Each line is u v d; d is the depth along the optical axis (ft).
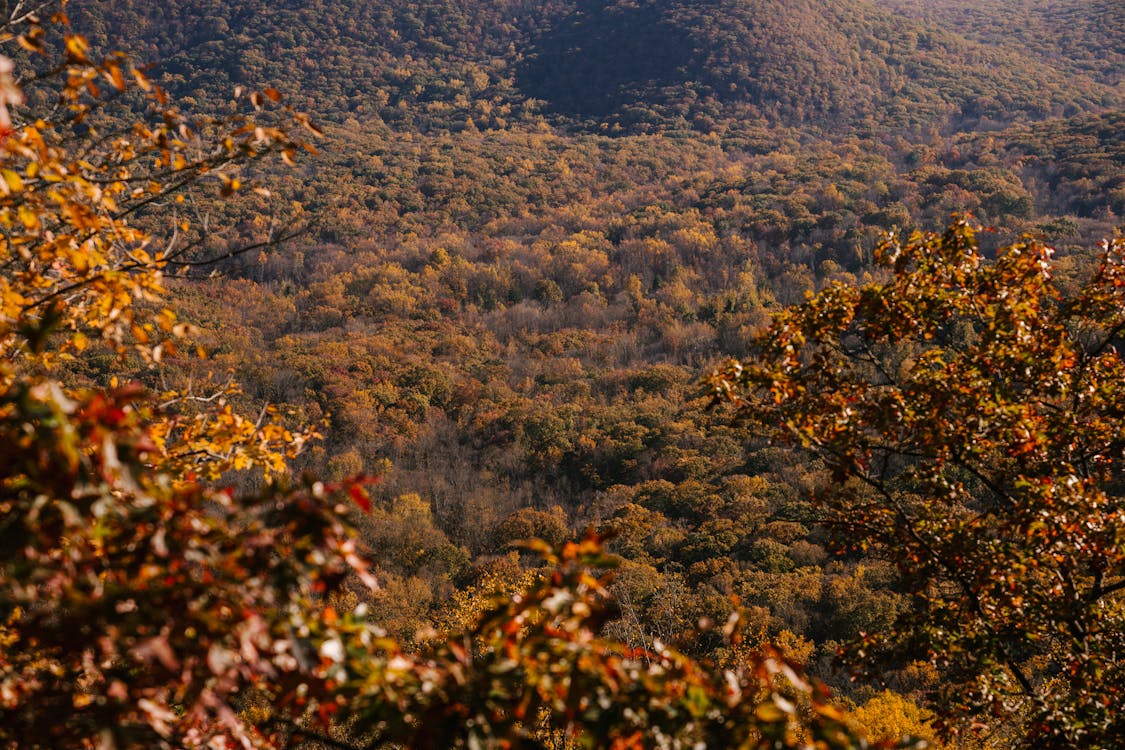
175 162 11.14
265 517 6.46
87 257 10.71
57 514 6.03
